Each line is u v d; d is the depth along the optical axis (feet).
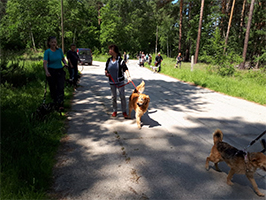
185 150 12.53
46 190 8.44
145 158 11.39
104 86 31.96
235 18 120.78
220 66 48.14
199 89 32.83
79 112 19.01
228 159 9.08
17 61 30.40
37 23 129.70
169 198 8.32
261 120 18.67
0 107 15.84
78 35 161.58
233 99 26.76
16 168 8.94
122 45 174.09
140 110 15.39
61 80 17.42
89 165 10.44
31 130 12.49
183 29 136.15
